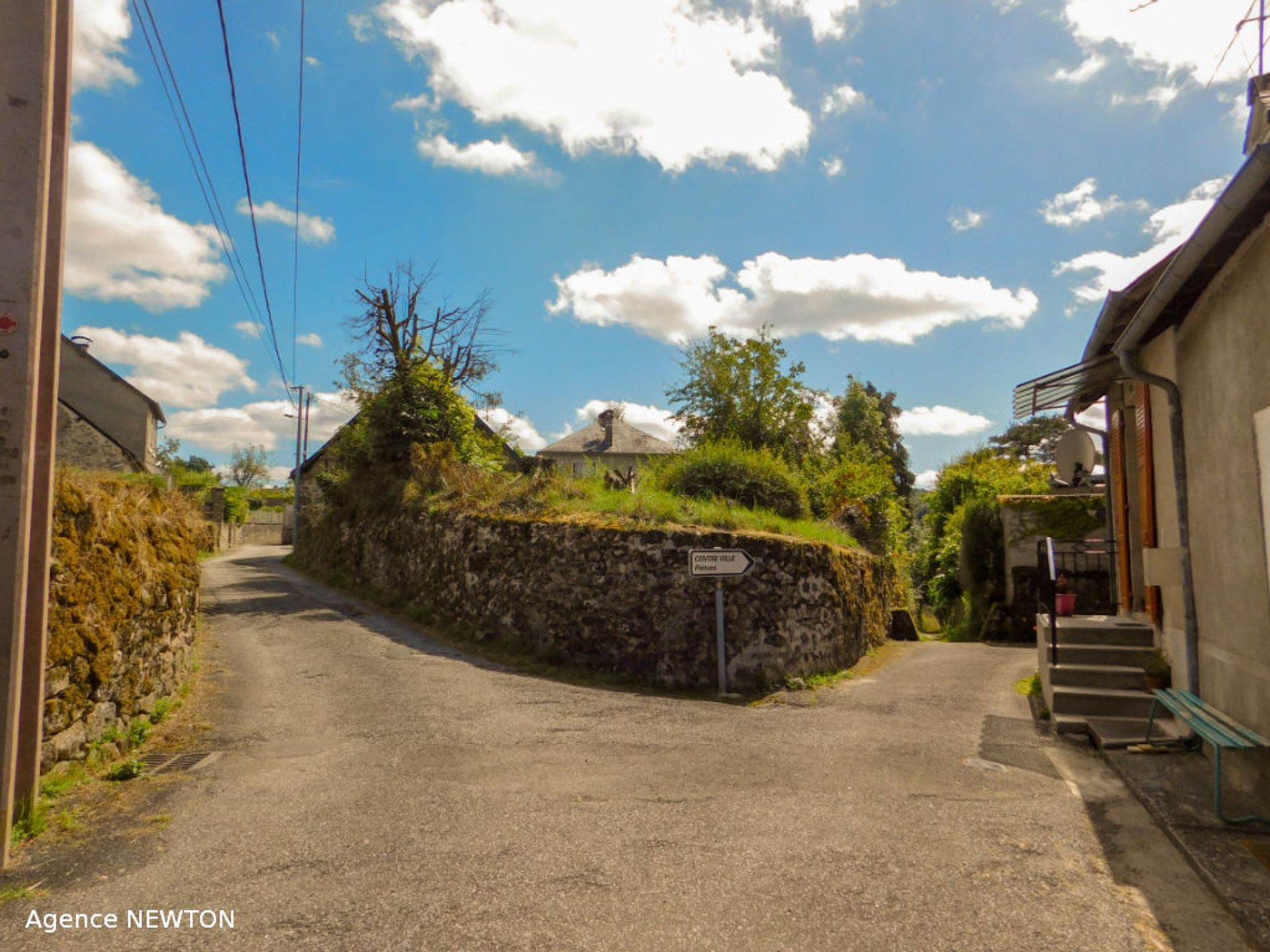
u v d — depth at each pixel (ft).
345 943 10.69
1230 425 17.66
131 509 24.06
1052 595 26.02
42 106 14.17
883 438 136.05
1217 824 14.90
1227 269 17.48
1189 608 20.53
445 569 45.75
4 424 13.60
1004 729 23.93
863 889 12.51
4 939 10.71
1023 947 10.78
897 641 53.98
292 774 18.60
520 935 10.95
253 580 69.15
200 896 12.10
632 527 35.32
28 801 14.69
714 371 74.02
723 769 19.40
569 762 19.86
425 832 14.89
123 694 21.30
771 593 33.40
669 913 11.66
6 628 13.30
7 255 13.74
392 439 64.39
